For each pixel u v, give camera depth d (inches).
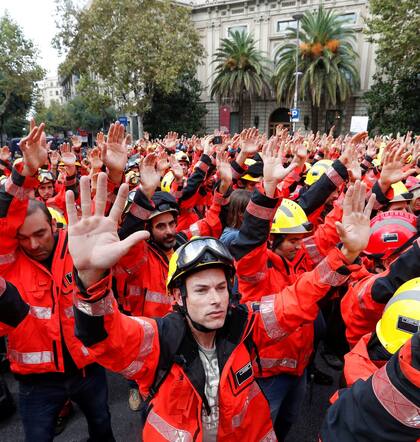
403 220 102.8
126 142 101.5
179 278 57.1
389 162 110.5
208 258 54.6
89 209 48.9
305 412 125.0
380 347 59.9
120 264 98.6
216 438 59.6
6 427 118.0
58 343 79.2
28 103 1494.8
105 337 50.4
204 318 55.0
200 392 55.4
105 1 922.7
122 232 93.8
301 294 61.4
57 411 84.3
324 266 60.1
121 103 1214.3
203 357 59.6
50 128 2151.8
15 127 1635.1
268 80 1272.1
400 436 36.2
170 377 56.0
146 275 105.0
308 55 1073.5
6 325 73.6
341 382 63.8
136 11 938.7
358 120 566.3
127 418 122.8
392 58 881.5
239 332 59.2
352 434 39.0
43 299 79.6
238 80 1178.6
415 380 34.5
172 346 55.8
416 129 1005.8
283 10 1243.2
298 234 90.6
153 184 93.7
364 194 59.5
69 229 48.6
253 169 159.2
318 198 109.5
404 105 995.3
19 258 82.3
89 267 48.5
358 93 1170.0
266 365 85.3
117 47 955.3
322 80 1048.2
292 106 1235.9
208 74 1390.3
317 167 180.9
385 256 99.7
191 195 158.6
